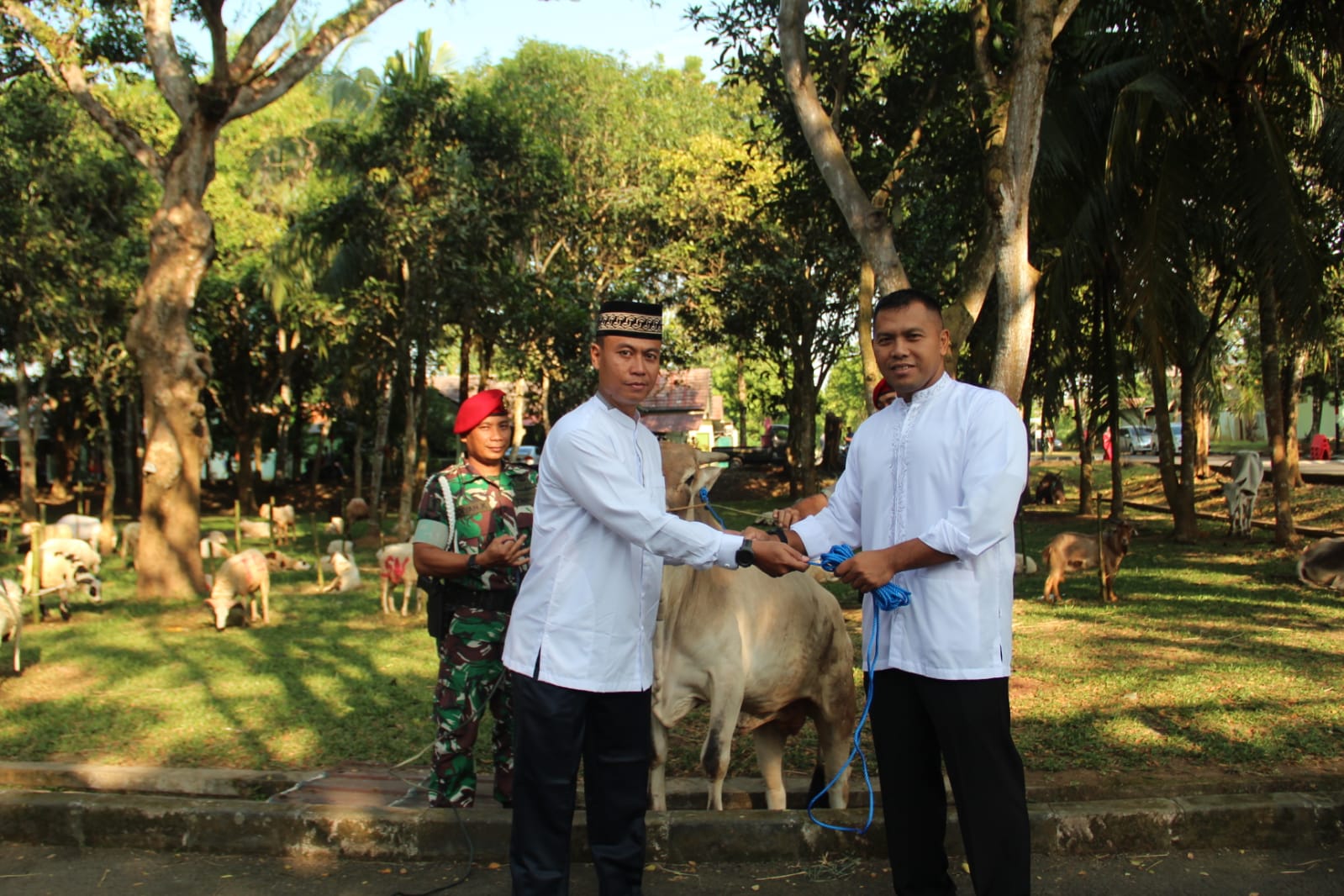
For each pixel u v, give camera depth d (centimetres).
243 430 3212
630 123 2962
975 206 1220
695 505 426
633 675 354
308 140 2441
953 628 325
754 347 3048
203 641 978
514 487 466
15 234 2056
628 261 2830
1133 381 1783
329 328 2431
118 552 2039
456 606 443
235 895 389
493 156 2033
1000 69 931
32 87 1931
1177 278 1198
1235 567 1359
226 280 2656
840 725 468
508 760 461
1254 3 1144
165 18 1291
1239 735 574
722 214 2658
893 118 1172
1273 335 1502
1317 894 374
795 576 463
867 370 947
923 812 347
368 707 693
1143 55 1270
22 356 2344
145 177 2370
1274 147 1181
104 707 698
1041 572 1424
